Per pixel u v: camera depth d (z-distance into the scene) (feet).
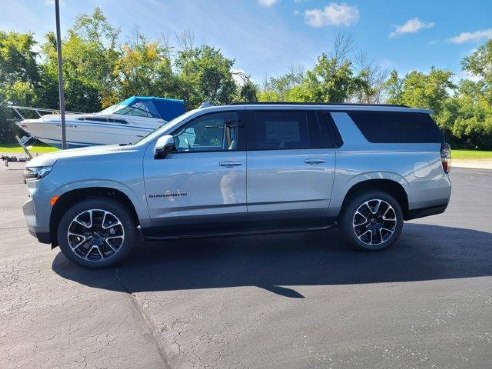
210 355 9.66
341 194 17.16
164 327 11.05
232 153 16.15
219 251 17.98
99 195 15.96
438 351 9.73
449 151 18.37
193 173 15.72
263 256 17.28
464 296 12.98
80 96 119.96
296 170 16.53
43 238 15.26
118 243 15.81
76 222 15.40
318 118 17.26
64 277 14.82
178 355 9.67
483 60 170.91
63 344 10.18
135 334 10.68
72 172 15.11
